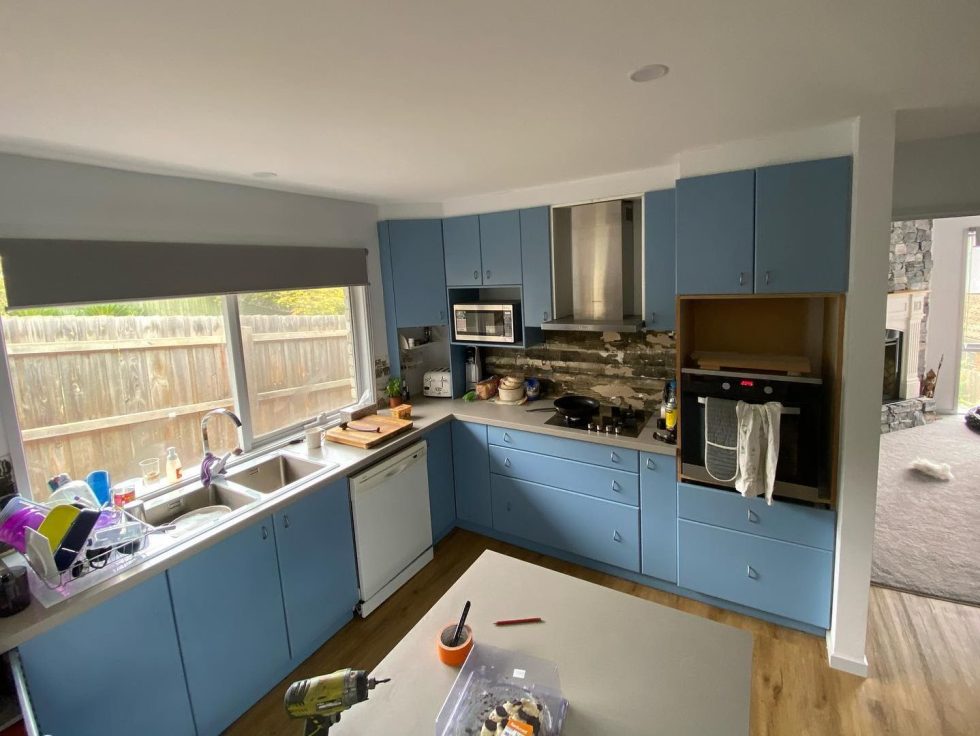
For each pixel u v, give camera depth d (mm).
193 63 1236
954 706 2137
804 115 1958
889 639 2529
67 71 1239
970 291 5809
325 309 3328
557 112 1763
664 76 1479
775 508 2498
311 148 2059
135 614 1839
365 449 2953
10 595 1593
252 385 2920
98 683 1748
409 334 3938
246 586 2229
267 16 1028
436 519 3469
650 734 1149
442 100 1591
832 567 2408
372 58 1265
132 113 1557
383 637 2727
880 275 2041
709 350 2941
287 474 2908
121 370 2361
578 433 3029
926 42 1295
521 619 1545
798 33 1225
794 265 2271
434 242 3617
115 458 2361
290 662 2490
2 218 1844
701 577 2766
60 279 1965
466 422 3484
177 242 2371
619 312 3209
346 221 3311
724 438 2490
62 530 1729
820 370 2664
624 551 3010
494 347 3771
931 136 2430
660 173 2814
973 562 3135
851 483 2209
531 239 3285
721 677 1312
